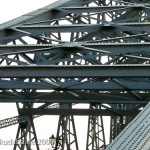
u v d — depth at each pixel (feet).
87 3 100.58
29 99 80.18
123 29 79.15
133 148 43.45
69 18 88.74
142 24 78.74
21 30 78.95
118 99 80.33
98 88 74.23
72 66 63.93
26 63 69.31
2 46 71.26
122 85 72.79
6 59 69.10
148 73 62.28
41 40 78.38
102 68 63.52
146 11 90.58
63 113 93.61
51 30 79.25
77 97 81.00
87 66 63.72
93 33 81.15
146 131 46.96
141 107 94.48
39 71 64.23
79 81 73.72
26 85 72.08
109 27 79.97
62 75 63.87
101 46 70.74
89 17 89.40
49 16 90.79
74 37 93.40
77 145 115.44
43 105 93.30
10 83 72.28
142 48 68.90
